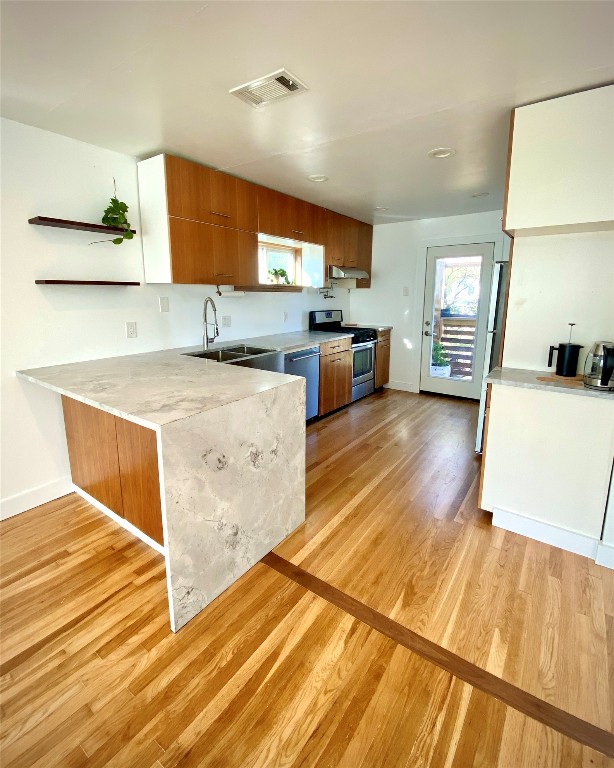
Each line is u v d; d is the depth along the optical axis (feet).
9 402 7.68
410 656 4.91
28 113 6.88
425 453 11.06
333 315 16.78
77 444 8.00
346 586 6.08
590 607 5.66
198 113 6.87
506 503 7.49
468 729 4.09
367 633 5.24
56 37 4.81
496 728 4.09
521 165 6.70
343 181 10.87
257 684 4.55
